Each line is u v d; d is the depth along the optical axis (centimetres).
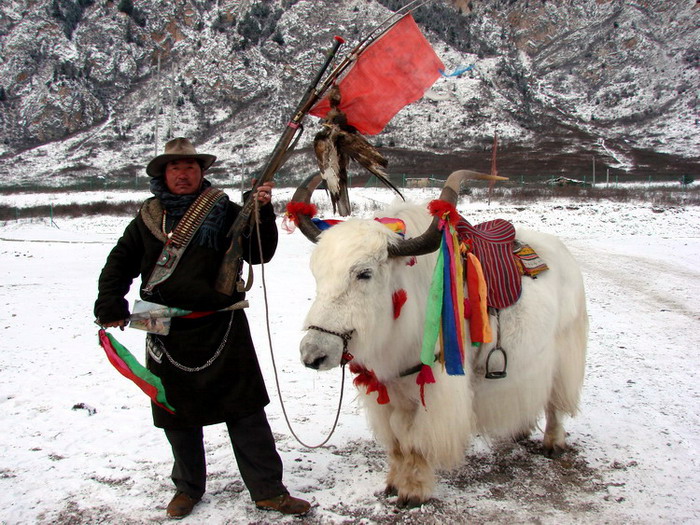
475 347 371
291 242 1853
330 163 341
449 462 355
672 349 709
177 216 341
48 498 362
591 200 3431
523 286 392
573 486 383
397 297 324
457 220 332
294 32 13112
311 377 606
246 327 354
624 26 13850
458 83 11094
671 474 395
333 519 341
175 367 338
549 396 418
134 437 456
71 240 2061
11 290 1102
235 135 10456
